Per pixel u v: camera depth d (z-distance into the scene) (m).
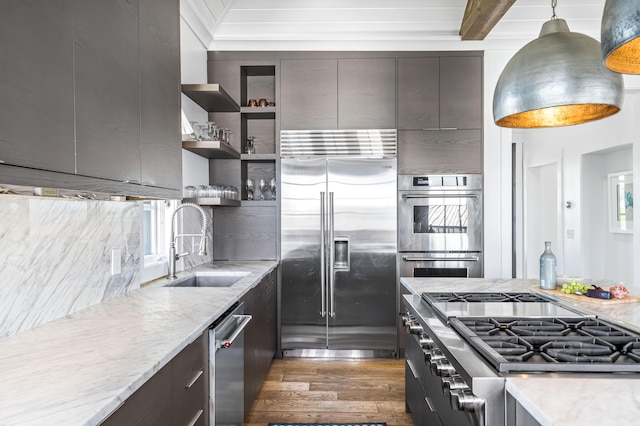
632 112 4.34
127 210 2.23
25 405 0.89
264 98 4.19
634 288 2.42
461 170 3.84
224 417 1.93
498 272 3.82
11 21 0.98
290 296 3.81
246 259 3.97
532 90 1.65
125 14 1.61
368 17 3.73
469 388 1.16
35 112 1.07
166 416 1.30
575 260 5.42
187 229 3.30
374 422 2.61
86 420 0.83
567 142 5.56
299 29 3.77
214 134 3.31
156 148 1.91
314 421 2.62
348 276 3.78
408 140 3.85
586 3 3.58
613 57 1.23
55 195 1.45
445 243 3.82
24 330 1.48
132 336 1.41
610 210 5.18
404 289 3.78
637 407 0.92
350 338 3.78
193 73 3.47
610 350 1.29
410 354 2.47
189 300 2.01
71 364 1.14
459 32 3.76
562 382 1.07
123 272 2.17
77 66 1.27
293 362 3.69
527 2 3.59
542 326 1.58
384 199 3.78
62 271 1.69
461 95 3.85
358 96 3.86
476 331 1.54
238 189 3.95
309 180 3.81
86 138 1.32
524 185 6.66
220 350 1.87
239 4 3.67
